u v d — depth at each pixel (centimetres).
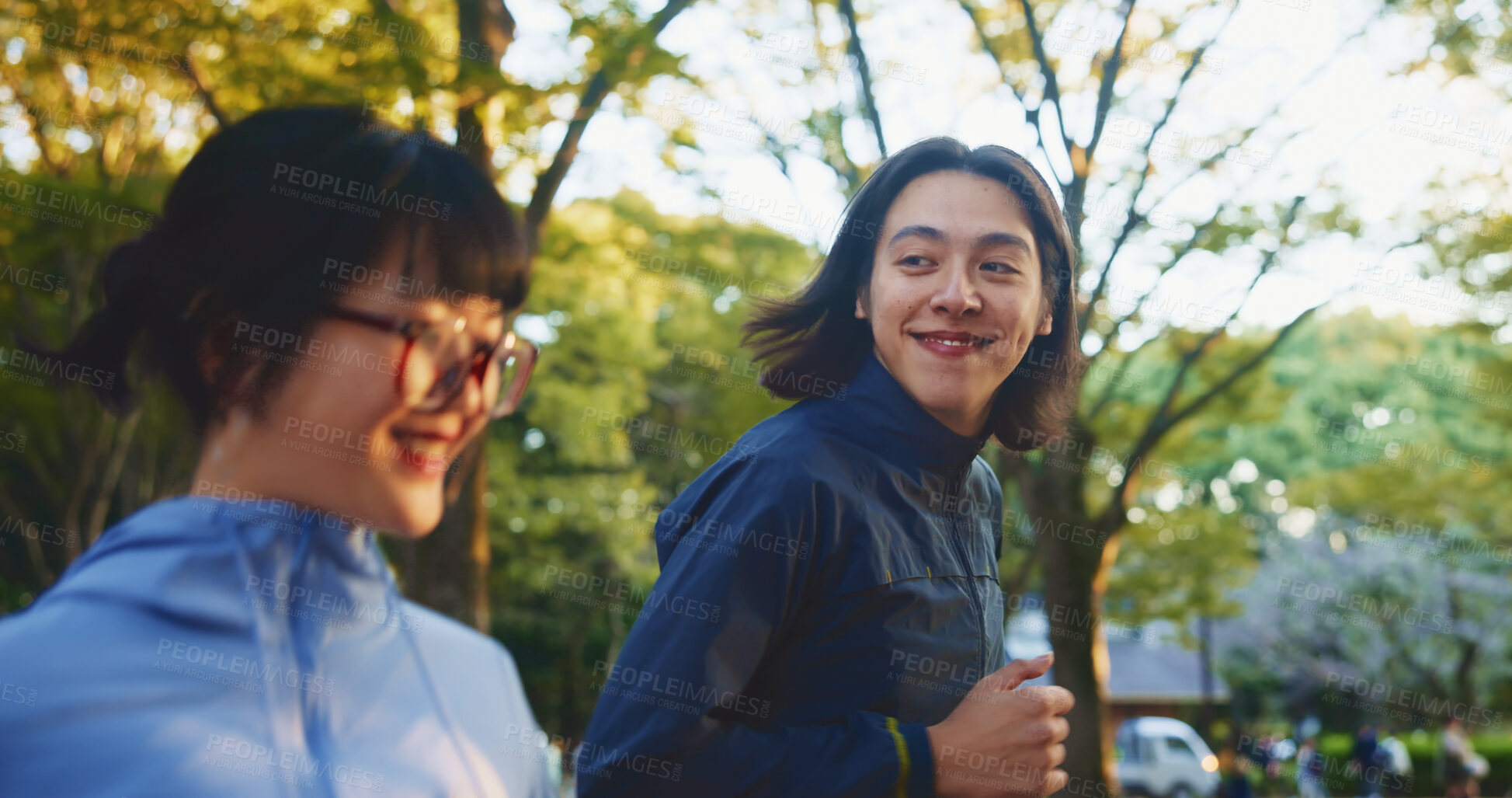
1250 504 2056
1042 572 894
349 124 72
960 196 145
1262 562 2000
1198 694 2788
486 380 74
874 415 147
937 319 141
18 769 53
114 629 58
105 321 70
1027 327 146
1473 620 1839
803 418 146
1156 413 842
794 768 125
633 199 790
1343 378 1822
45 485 980
